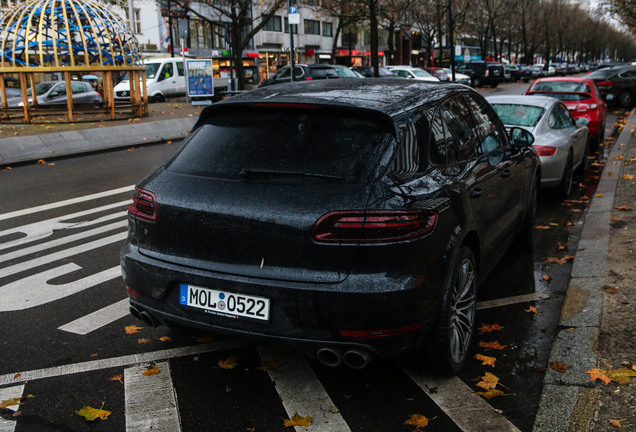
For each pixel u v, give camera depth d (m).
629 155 10.40
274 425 2.87
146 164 11.27
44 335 3.88
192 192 3.00
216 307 2.91
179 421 2.91
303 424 2.85
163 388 3.21
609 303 4.12
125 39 16.83
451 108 3.82
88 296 4.57
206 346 3.71
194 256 2.99
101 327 4.00
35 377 3.33
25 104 15.23
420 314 2.82
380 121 3.00
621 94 23.92
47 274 5.07
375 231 2.68
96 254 5.63
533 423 2.85
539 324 4.01
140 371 3.40
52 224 6.77
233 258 2.88
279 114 3.15
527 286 4.74
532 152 5.46
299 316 2.75
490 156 4.02
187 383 3.27
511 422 2.87
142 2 40.69
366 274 2.70
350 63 48.69
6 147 11.56
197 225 2.94
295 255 2.75
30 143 12.04
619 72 24.27
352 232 2.69
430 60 51.25
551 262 5.32
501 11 65.31
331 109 3.04
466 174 3.55
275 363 3.45
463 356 3.37
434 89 3.77
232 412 2.98
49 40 15.88
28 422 2.90
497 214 4.13
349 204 2.71
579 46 121.38
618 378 3.13
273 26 54.06
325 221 2.70
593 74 25.28
